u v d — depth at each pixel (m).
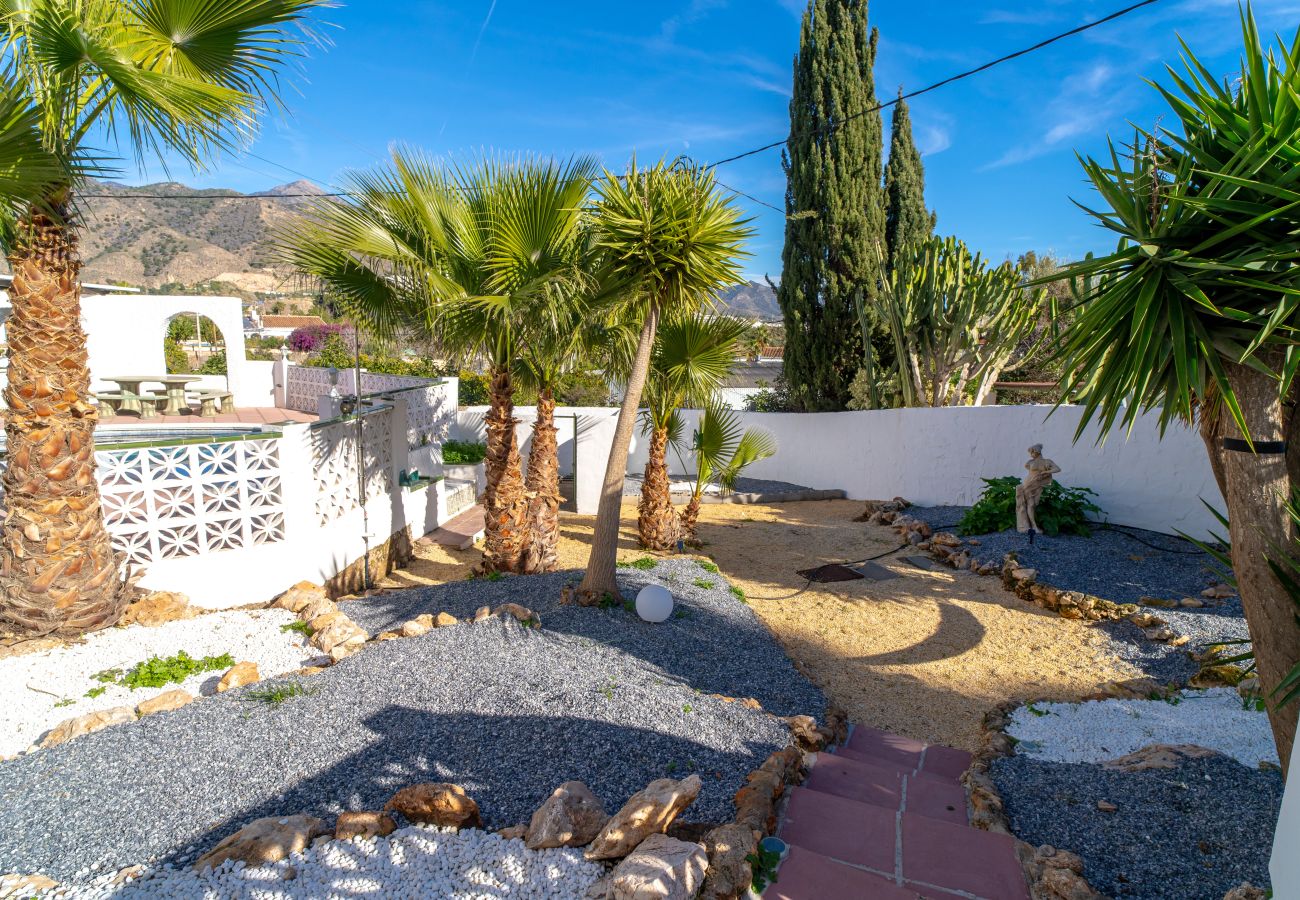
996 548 9.71
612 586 6.86
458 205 7.12
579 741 4.12
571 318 6.88
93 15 4.82
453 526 11.39
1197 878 3.30
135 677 5.00
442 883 2.97
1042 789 4.19
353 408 9.05
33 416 5.25
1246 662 5.95
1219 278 3.04
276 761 3.88
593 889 2.91
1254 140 3.09
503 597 7.00
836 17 14.21
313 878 2.98
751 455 10.70
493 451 7.94
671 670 5.60
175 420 15.21
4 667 4.98
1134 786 4.12
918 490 13.30
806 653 6.96
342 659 5.21
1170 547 9.15
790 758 4.17
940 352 14.00
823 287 15.09
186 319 36.72
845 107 14.27
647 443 16.53
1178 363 3.05
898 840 3.49
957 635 7.38
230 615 6.09
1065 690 6.08
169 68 5.42
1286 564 3.21
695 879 2.85
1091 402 3.61
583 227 7.10
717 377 9.70
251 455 6.86
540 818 3.21
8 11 4.78
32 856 3.18
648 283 6.39
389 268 7.06
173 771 3.79
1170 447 9.52
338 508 8.05
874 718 5.70
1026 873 3.28
